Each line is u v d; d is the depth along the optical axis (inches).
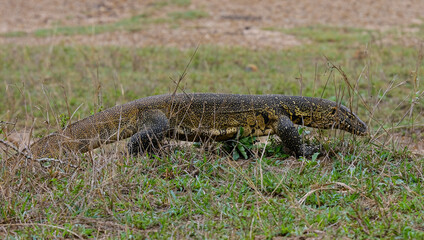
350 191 266.7
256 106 337.4
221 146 340.8
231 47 834.2
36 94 585.9
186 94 336.5
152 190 269.3
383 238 219.5
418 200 252.7
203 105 333.4
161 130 325.1
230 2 1259.2
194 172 295.0
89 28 1016.2
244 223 235.6
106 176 269.0
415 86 357.7
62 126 337.7
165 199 263.3
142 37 937.5
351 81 569.0
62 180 278.1
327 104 341.1
